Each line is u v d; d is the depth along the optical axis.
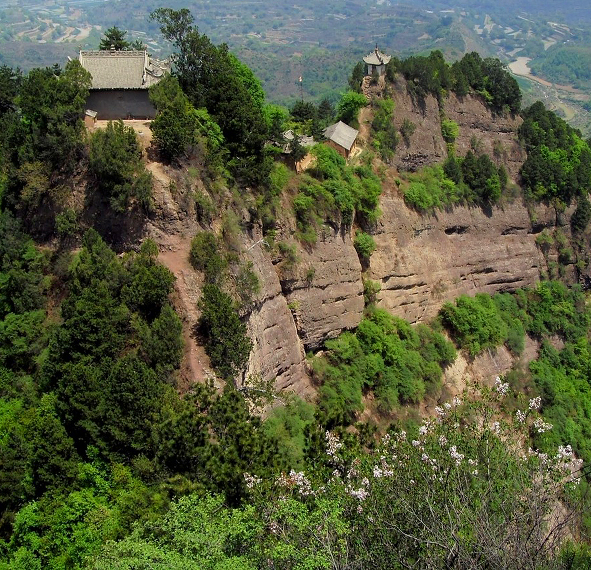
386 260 57.69
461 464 25.27
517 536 22.58
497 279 69.12
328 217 52.06
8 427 34.97
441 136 70.12
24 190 42.41
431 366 55.62
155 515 26.38
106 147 40.38
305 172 52.72
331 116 71.94
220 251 41.44
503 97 76.75
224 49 51.00
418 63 68.62
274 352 44.81
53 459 30.66
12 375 38.56
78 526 29.02
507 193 72.56
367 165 59.50
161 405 31.62
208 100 46.53
